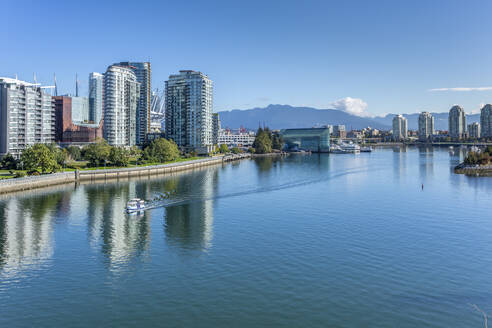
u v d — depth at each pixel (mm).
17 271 84875
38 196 171625
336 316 65812
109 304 70188
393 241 104500
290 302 70438
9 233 112750
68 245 102062
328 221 126062
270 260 90438
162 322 64250
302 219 128875
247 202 158875
